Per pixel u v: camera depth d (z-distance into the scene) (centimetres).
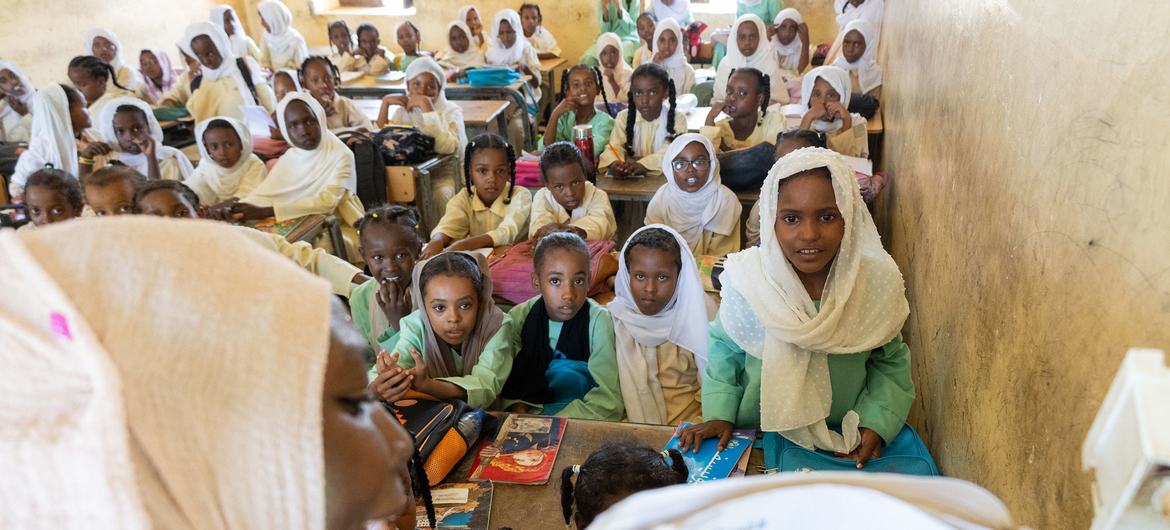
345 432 44
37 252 34
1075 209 93
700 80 578
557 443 148
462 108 511
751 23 499
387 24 770
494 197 319
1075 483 87
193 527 34
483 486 135
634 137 393
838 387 151
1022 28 125
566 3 745
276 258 40
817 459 146
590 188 310
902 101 320
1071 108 97
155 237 36
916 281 236
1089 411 84
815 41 676
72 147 388
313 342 36
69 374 34
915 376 225
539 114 685
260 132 484
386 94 593
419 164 396
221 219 316
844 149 366
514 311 208
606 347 193
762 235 147
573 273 190
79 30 580
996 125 139
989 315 134
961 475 151
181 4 697
